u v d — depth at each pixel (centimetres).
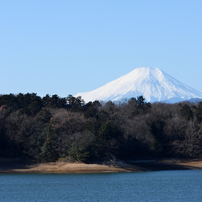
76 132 17188
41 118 18300
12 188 12044
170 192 11438
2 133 17212
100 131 16512
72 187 12219
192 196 10894
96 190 11744
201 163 18388
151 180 13588
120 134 17250
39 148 16738
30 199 10512
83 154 15625
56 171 15275
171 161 18462
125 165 16288
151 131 19288
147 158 18125
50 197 10775
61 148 16412
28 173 15100
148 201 10275
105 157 16175
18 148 17162
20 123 17750
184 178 14075
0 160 16038
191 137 19425
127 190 11738
